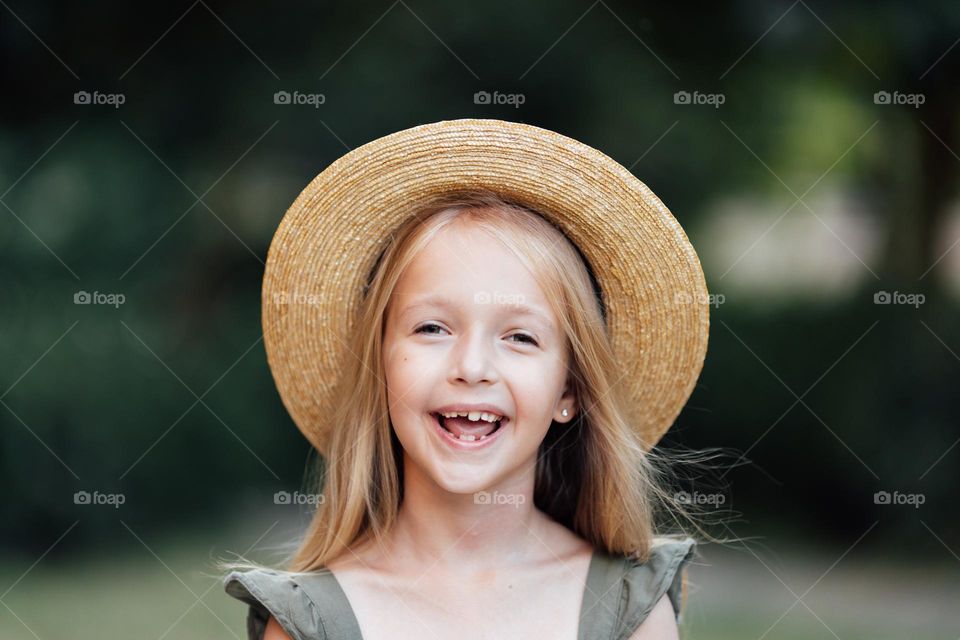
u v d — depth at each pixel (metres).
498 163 2.36
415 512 2.37
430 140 2.37
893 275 7.50
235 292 7.50
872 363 7.34
